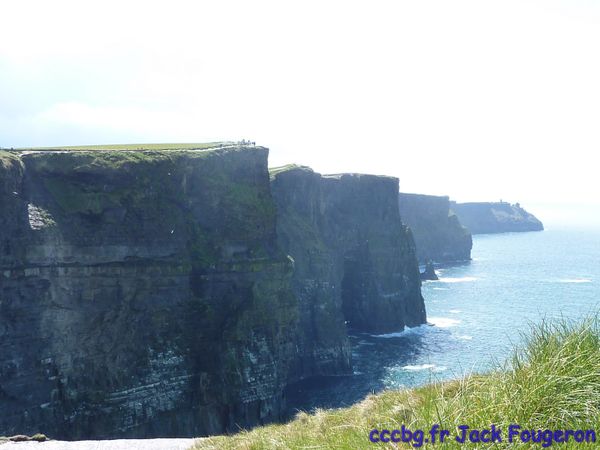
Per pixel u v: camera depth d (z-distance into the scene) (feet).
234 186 332.80
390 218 603.67
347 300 574.97
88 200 265.75
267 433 49.70
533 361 35.29
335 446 36.04
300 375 412.36
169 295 288.51
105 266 264.11
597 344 36.42
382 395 51.11
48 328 239.50
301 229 481.46
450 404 34.24
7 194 233.35
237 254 319.47
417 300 574.15
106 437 251.60
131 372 267.18
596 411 30.30
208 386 290.76
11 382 224.33
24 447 53.72
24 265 232.94
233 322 301.22
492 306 595.06
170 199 303.68
